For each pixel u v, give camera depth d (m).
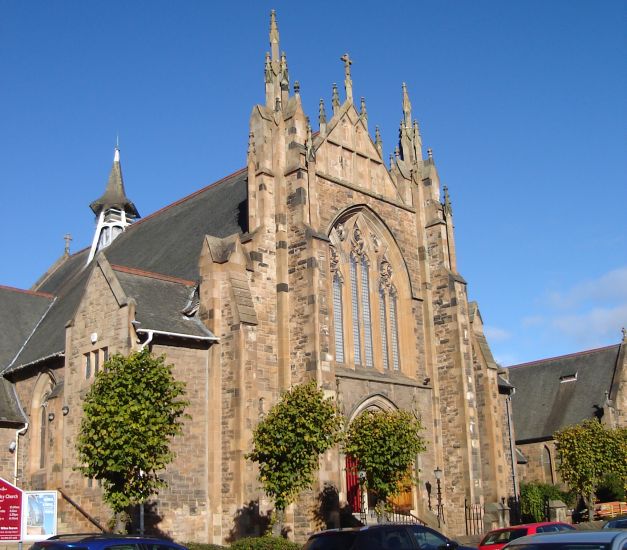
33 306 56.72
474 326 54.09
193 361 38.78
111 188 72.50
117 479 29.25
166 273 48.75
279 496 32.91
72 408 39.19
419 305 48.69
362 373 43.62
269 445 33.34
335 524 37.22
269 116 44.00
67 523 37.53
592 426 59.12
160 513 35.84
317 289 40.34
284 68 45.31
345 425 39.34
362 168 47.69
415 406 45.56
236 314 38.88
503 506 47.19
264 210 42.06
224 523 36.91
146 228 61.97
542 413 75.81
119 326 37.28
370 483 36.56
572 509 63.12
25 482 44.94
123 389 29.39
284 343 40.25
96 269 39.84
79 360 39.50
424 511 44.25
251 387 38.25
